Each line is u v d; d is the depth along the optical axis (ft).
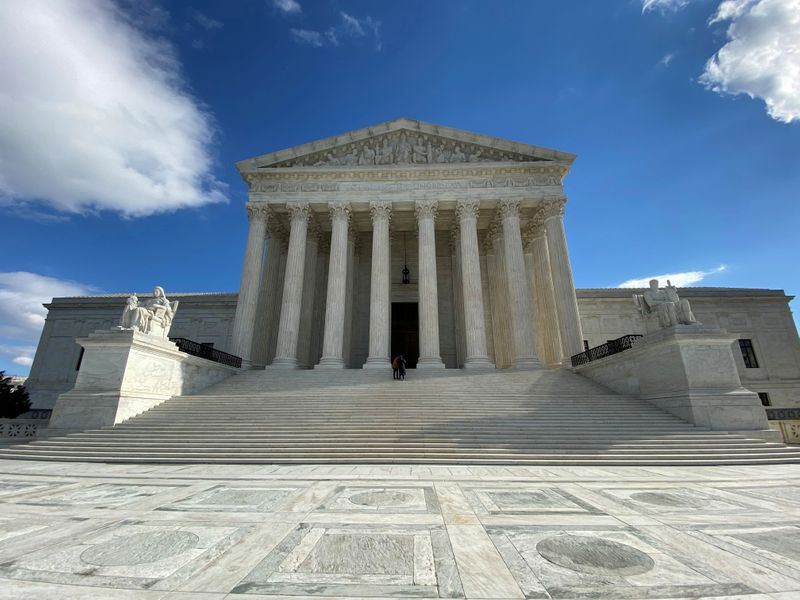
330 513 20.66
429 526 18.43
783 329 131.34
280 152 98.27
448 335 113.91
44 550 15.29
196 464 38.01
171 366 59.41
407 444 41.57
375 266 90.07
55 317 139.33
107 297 144.56
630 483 28.94
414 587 12.23
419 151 99.40
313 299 103.60
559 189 94.32
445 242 120.26
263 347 98.07
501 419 48.26
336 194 96.12
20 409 81.00
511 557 14.67
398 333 115.44
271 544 16.02
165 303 62.03
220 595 11.73
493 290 109.40
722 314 132.98
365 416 49.70
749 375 126.93
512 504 22.57
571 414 50.14
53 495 24.91
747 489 26.91
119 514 20.45
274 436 44.01
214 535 17.13
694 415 46.21
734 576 13.08
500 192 94.79
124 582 12.51
